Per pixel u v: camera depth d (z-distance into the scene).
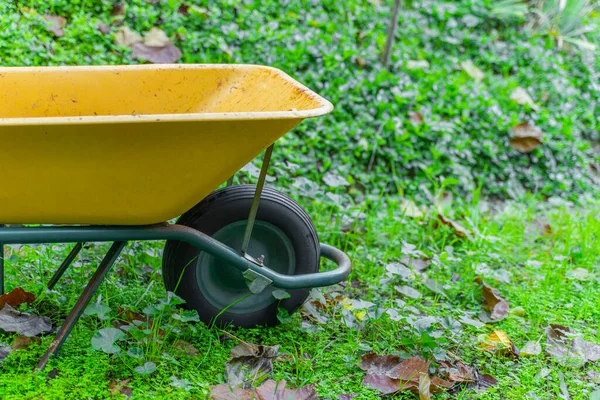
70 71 3.91
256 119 3.55
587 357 4.00
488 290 4.32
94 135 3.48
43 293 3.93
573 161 5.54
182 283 3.90
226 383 3.72
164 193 3.65
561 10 6.67
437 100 5.46
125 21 5.29
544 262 4.67
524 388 3.85
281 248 3.96
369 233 4.66
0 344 3.75
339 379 3.81
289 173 4.98
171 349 3.82
